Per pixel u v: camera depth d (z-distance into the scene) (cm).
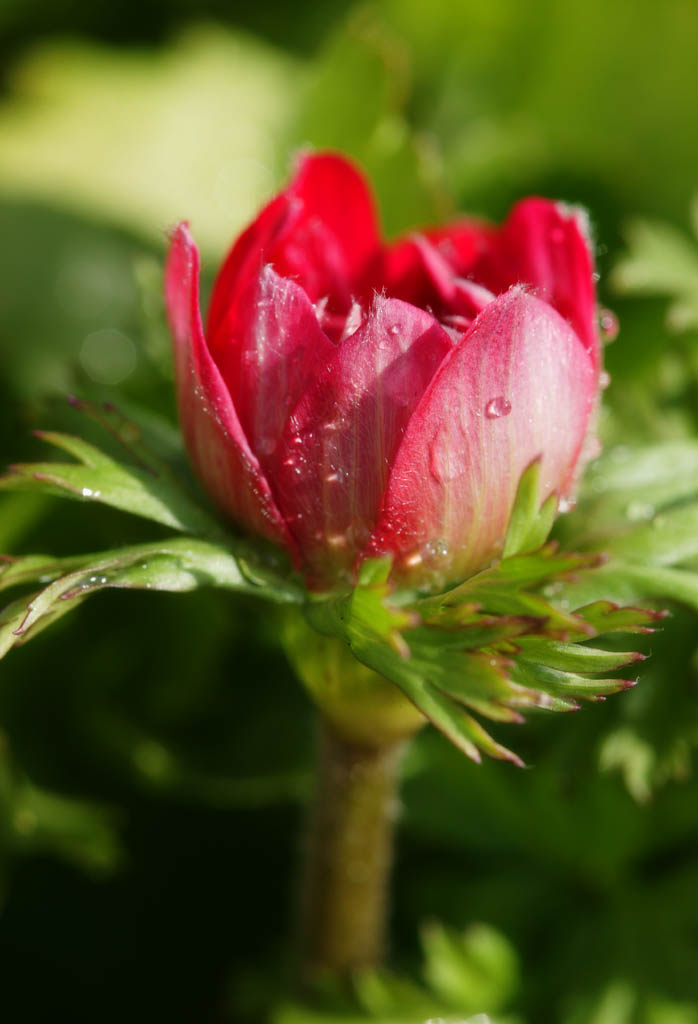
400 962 36
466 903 37
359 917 34
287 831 38
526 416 30
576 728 34
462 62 54
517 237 32
